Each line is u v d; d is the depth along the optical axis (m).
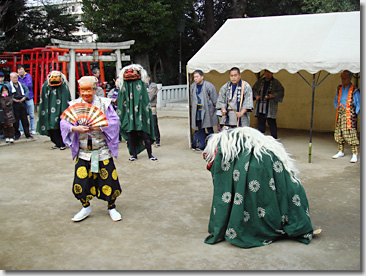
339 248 3.53
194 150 8.20
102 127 4.13
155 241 3.78
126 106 7.15
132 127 7.07
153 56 21.27
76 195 4.26
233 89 6.80
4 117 8.73
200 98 7.89
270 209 3.51
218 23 23.38
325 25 7.69
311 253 3.43
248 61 7.33
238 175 3.48
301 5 19.50
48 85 8.15
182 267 3.21
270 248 3.54
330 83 10.08
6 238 3.89
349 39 7.09
